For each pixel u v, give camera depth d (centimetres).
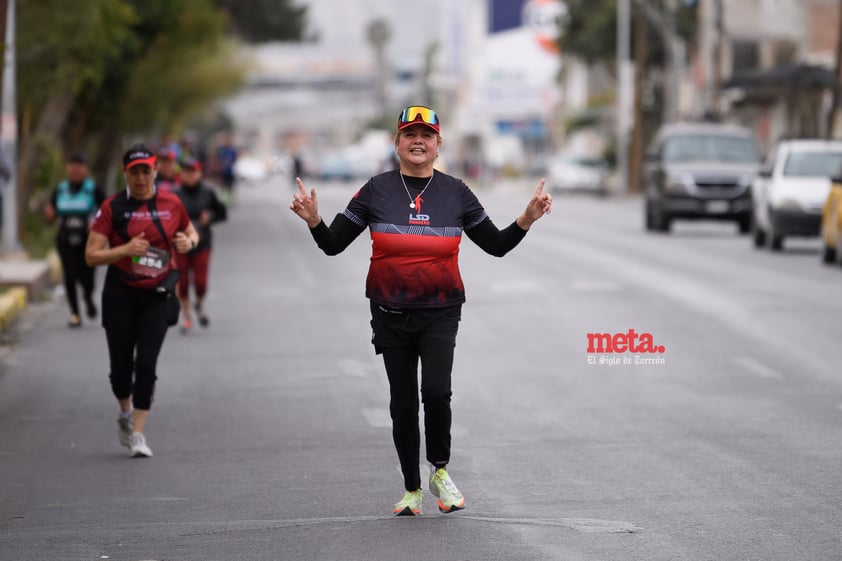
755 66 17288
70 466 2780
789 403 3303
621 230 10256
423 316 2227
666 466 2641
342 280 6531
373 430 3070
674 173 9594
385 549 2062
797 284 6034
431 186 2234
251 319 5106
